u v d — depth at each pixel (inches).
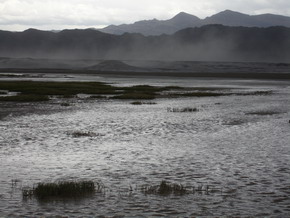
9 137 852.0
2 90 2464.3
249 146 768.3
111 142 807.7
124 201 442.9
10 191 475.2
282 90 2984.7
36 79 4712.1
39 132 925.8
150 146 767.1
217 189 489.4
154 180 528.4
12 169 579.5
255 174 557.9
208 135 906.1
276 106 1675.7
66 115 1282.0
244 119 1213.1
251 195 466.6
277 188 493.7
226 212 411.2
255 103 1820.9
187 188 493.7
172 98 2094.0
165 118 1227.2
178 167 597.9
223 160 644.7
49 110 1428.4
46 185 478.0
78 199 448.5
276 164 616.7
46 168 587.5
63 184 483.2
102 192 474.9
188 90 2861.7
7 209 414.0
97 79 5064.0
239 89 3102.9
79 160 641.0
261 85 3865.7
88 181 512.7
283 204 436.5
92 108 1524.4
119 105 1663.4
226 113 1384.1
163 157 666.8
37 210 411.8
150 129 996.6
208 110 1487.5
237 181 524.1
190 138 863.7
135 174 557.6
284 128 1019.9
